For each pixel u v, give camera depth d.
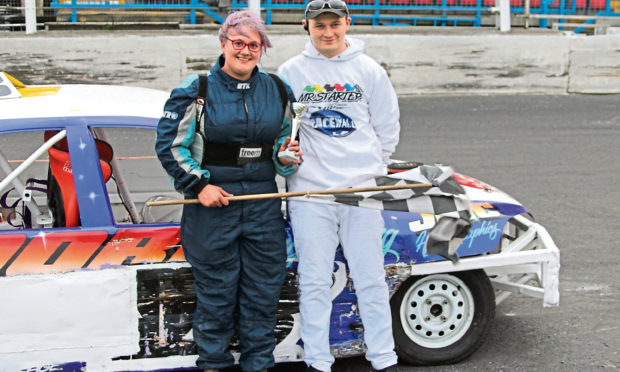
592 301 4.83
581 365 4.00
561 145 9.07
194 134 3.25
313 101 3.50
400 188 3.48
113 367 3.40
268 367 3.46
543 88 12.60
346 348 3.68
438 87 12.41
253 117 3.26
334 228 3.52
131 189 4.14
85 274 3.31
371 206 3.47
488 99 12.05
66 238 3.33
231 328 3.47
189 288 3.41
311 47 3.52
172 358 3.45
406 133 9.59
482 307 3.92
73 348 3.36
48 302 3.29
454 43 12.29
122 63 11.35
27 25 12.27
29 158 3.37
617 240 5.89
